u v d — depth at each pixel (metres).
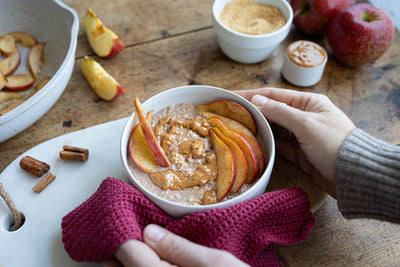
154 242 0.29
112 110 0.46
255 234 0.32
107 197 0.31
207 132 0.35
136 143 0.34
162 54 0.52
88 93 0.48
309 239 0.36
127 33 0.54
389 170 0.31
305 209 0.33
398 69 0.51
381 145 0.32
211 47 0.53
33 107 0.39
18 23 0.52
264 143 0.35
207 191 0.32
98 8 0.57
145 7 0.58
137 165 0.33
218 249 0.29
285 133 0.39
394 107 0.47
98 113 0.46
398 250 0.35
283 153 0.39
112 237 0.29
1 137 0.39
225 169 0.32
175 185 0.32
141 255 0.28
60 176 0.38
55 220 0.35
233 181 0.31
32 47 0.50
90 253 0.29
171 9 0.57
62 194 0.37
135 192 0.31
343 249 0.35
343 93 0.49
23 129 0.41
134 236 0.29
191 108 0.37
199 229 0.30
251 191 0.30
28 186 0.37
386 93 0.49
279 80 0.50
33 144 0.43
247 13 0.51
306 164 0.38
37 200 0.36
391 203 0.31
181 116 0.37
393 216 0.31
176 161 0.33
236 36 0.47
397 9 0.79
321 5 0.50
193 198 0.32
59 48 0.50
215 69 0.51
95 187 0.37
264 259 0.33
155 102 0.36
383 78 0.50
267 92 0.40
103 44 0.50
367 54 0.48
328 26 0.52
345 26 0.48
